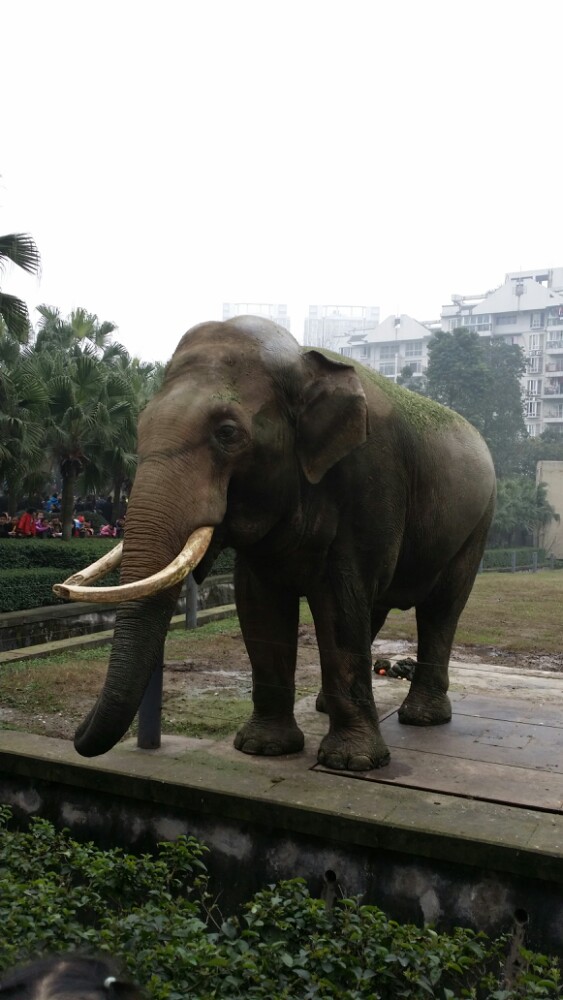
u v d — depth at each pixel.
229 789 4.62
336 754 5.06
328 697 5.18
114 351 22.42
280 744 5.34
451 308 74.50
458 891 4.11
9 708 6.83
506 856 3.96
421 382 41.53
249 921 3.83
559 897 3.90
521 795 4.64
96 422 16.80
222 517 4.25
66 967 1.13
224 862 4.61
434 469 5.47
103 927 3.79
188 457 4.15
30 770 5.10
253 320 4.68
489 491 6.19
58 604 11.79
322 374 4.71
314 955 3.44
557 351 67.75
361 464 4.95
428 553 5.61
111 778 4.87
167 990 3.12
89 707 6.89
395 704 6.63
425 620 6.26
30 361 17.69
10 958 3.14
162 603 4.11
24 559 13.49
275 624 5.41
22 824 5.18
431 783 4.82
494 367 39.03
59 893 3.97
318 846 4.41
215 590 12.97
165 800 4.72
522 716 6.27
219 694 7.16
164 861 4.37
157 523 3.99
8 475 14.34
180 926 3.62
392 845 4.18
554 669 7.65
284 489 4.61
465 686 7.11
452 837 4.07
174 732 6.04
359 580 5.05
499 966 3.96
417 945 3.52
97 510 27.09
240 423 4.29
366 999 3.26
